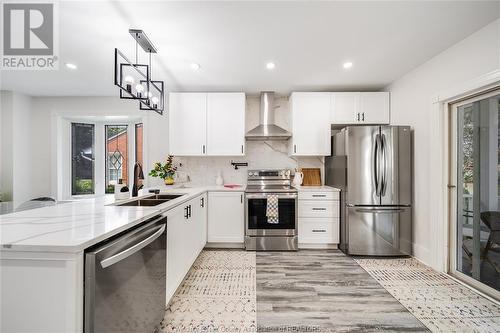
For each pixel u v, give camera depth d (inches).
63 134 159.6
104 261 37.3
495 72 76.5
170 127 141.3
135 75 121.7
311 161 156.6
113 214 54.6
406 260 114.5
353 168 120.6
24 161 149.6
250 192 128.9
